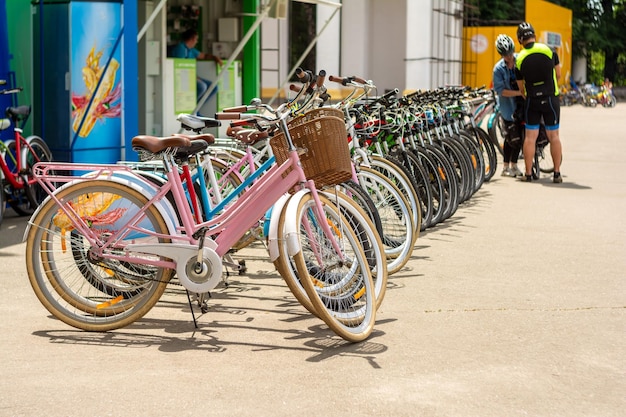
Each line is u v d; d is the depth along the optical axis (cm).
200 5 1529
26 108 882
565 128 2317
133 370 441
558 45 3859
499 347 479
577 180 1216
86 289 511
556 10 3825
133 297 508
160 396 406
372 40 2500
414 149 801
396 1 2470
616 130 2242
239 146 698
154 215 496
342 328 474
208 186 575
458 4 2706
